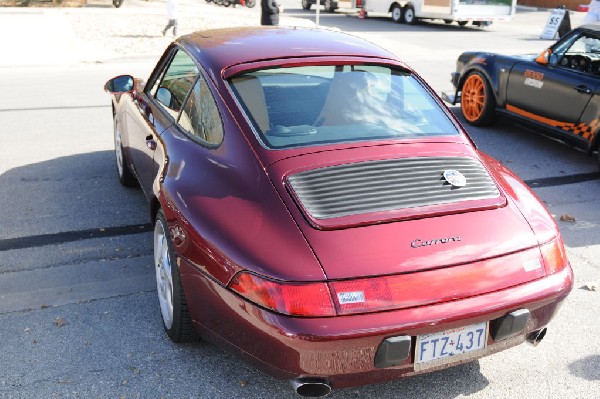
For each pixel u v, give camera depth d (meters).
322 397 3.11
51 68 12.54
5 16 20.30
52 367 3.31
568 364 3.45
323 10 29.70
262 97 3.36
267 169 2.99
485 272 2.74
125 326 3.71
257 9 27.81
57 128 8.09
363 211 2.80
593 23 7.37
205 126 3.46
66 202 5.61
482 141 8.12
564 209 5.86
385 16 27.91
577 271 4.58
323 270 2.58
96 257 4.59
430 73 12.99
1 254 4.60
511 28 23.83
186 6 26.95
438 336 2.68
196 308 3.02
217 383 3.21
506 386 3.25
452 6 21.64
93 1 27.20
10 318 3.76
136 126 4.68
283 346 2.56
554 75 7.32
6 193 5.80
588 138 6.95
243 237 2.76
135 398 3.08
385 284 2.59
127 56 13.95
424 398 3.14
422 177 3.04
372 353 2.59
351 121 3.33
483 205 2.99
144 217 5.32
